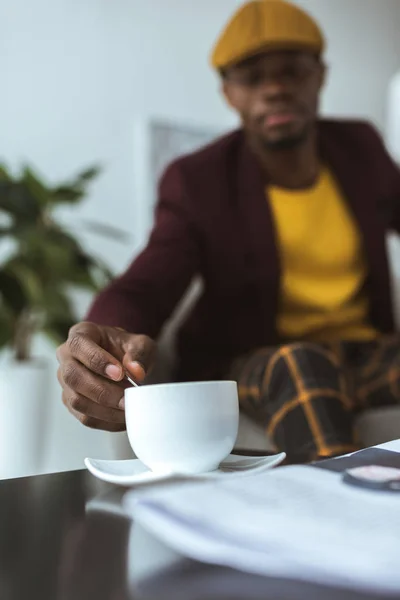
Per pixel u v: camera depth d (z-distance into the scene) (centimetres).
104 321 108
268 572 31
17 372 166
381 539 32
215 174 144
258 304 139
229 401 61
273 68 135
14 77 225
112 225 235
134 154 241
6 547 42
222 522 35
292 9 137
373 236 147
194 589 33
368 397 126
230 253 139
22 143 225
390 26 308
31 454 166
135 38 246
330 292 143
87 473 69
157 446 59
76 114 234
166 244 133
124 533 45
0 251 213
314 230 145
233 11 267
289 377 93
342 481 43
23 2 228
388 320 148
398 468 47
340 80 292
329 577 29
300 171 146
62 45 233
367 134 159
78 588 34
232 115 262
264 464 61
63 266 179
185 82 254
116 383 73
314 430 86
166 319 126
